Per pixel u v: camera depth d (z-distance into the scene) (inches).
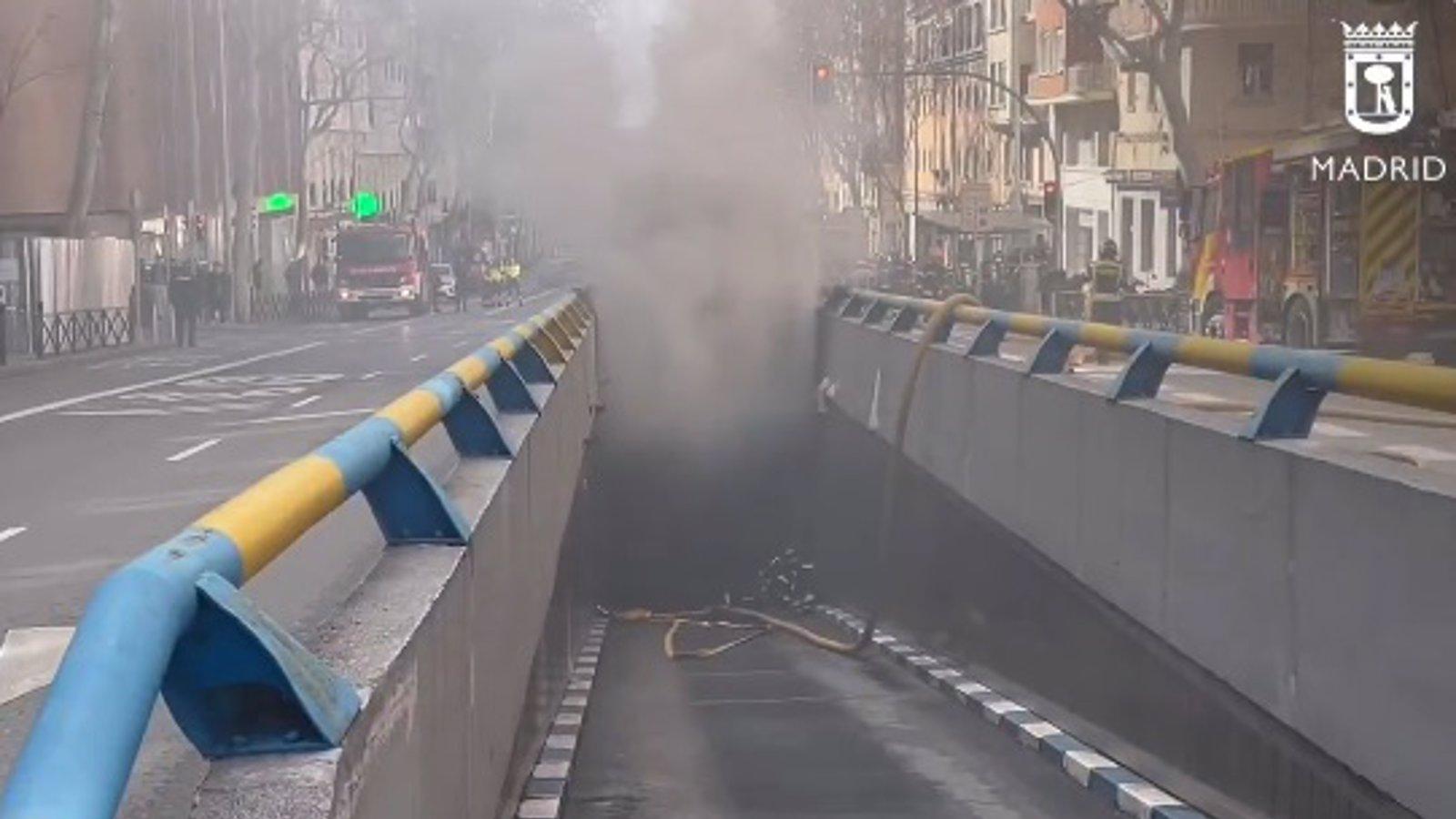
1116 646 420.5
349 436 191.0
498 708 269.1
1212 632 340.8
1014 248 2386.8
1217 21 2183.8
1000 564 561.9
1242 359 344.5
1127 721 408.2
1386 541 260.5
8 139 2050.9
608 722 533.6
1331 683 281.9
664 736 496.4
